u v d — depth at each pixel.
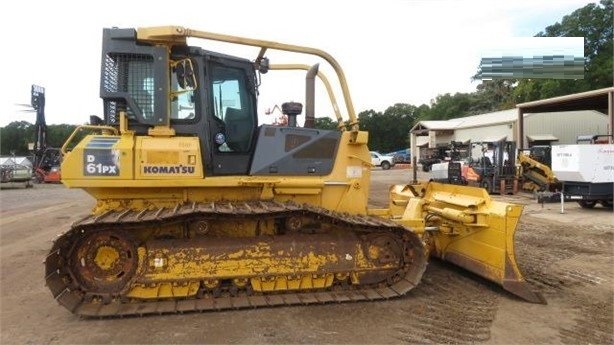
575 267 6.61
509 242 5.14
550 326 4.36
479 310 4.76
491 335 4.14
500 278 5.18
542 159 18.09
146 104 5.02
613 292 5.44
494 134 35.34
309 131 5.52
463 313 4.67
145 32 4.92
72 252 4.59
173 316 4.59
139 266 4.72
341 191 5.60
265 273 4.94
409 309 4.77
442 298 5.11
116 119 5.16
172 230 4.92
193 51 5.15
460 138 41.44
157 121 5.00
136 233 4.79
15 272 6.70
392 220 5.42
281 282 5.01
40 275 6.53
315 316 4.57
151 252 4.74
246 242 4.93
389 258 5.24
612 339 4.08
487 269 5.39
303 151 5.46
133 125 5.05
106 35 4.98
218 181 5.03
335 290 5.14
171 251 4.77
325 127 6.70
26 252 8.13
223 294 4.96
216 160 5.31
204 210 4.54
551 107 24.95
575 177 13.12
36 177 28.19
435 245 6.42
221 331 4.21
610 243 8.33
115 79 4.99
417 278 5.13
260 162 5.32
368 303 4.93
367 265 5.18
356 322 4.42
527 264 6.79
